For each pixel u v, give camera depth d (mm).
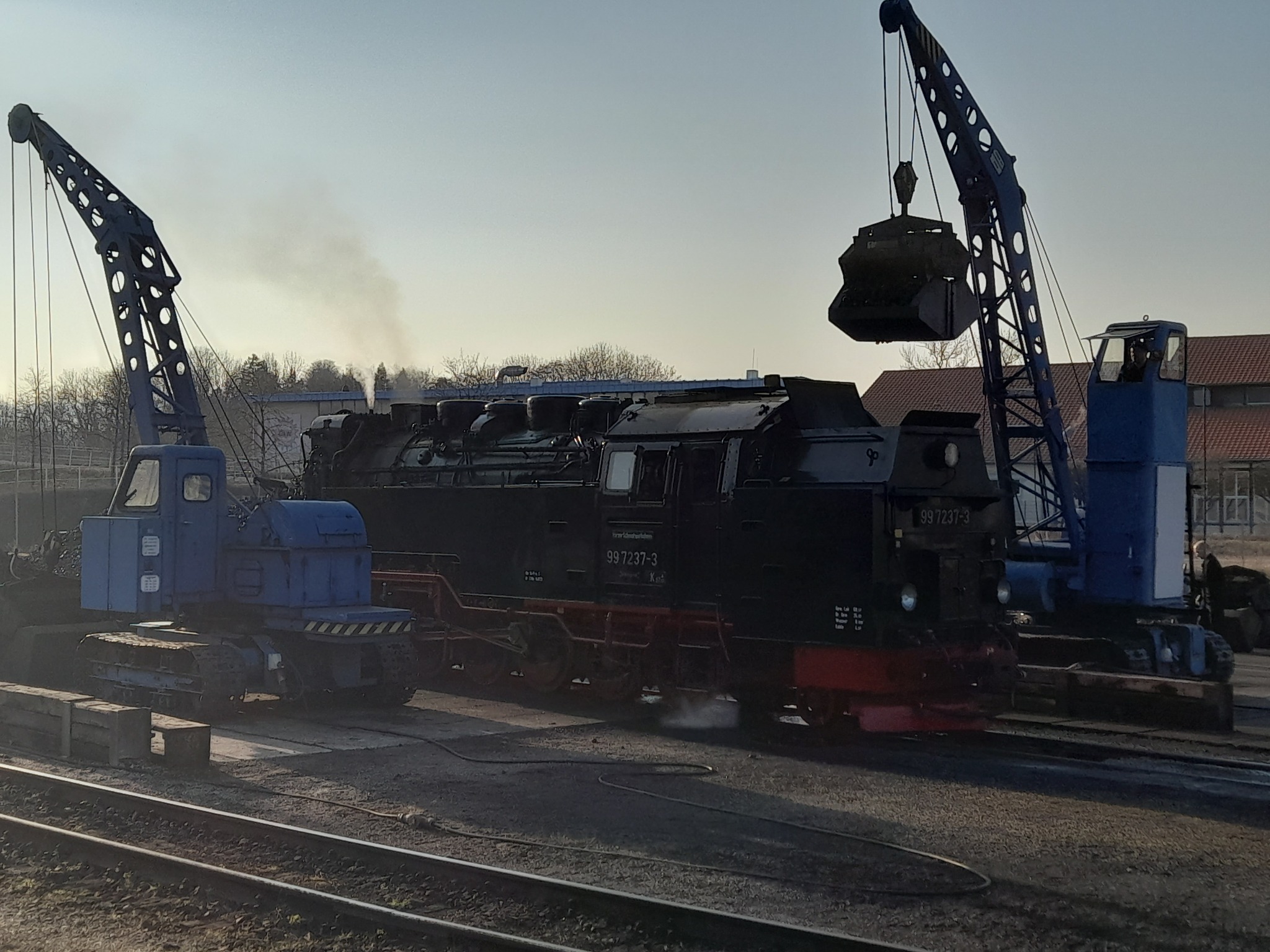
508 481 17844
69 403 69875
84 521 16734
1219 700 15070
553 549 16859
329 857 8758
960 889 8328
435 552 18734
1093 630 19156
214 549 16641
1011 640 14336
